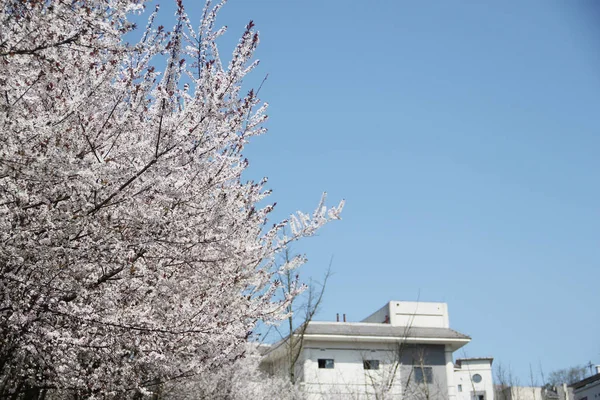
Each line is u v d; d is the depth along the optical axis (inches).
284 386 951.6
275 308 383.9
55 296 237.8
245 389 700.7
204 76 261.6
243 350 429.4
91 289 258.4
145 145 247.0
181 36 260.2
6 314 230.2
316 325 1374.3
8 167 209.2
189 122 254.8
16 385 313.6
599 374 1508.4
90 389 289.9
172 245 274.7
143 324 273.7
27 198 214.5
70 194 225.1
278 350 1250.0
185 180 271.7
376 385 1197.7
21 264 226.5
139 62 276.4
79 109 236.7
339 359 1337.4
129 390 315.6
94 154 242.5
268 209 351.9
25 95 234.4
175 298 309.3
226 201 296.2
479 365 1644.9
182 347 313.0
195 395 537.6
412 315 1494.8
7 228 213.8
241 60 269.9
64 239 229.8
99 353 263.9
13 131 207.8
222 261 307.0
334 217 367.9
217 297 337.7
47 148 220.2
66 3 204.1
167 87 255.4
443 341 1370.6
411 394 1234.0
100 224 245.4
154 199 263.3
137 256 261.7
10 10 201.9
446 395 1352.1
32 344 241.0
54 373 257.4
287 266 447.8
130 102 268.1
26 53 204.4
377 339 1338.6
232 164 308.8
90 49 232.5
